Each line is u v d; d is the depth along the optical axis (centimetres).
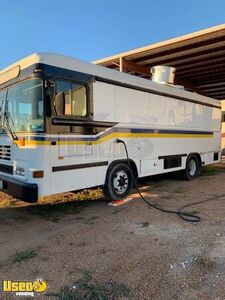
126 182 621
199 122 884
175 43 954
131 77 623
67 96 488
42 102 452
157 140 704
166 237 408
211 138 963
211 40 934
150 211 533
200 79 1443
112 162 582
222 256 346
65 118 483
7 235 430
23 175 470
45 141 456
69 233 432
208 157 952
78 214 529
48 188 463
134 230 439
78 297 270
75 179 506
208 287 283
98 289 282
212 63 1174
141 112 649
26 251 371
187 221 473
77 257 352
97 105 543
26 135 460
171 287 284
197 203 580
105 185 577
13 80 496
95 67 541
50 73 461
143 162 662
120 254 357
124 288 283
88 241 400
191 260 337
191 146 850
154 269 319
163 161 729
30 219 505
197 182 831
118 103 589
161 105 713
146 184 799
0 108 530
